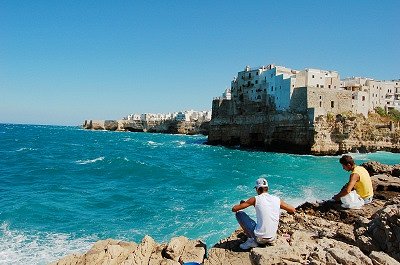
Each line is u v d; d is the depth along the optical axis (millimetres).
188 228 19953
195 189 32781
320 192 31844
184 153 82812
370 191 12844
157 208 24703
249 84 108812
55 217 22188
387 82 108000
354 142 80938
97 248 11438
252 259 8414
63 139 132125
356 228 10516
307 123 80438
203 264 8789
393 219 8758
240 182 37344
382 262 7375
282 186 34312
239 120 102438
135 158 63875
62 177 39969
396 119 95750
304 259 8133
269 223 8805
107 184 35625
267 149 91312
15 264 14906
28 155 66125
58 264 10562
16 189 31641
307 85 89438
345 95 85750
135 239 18328
